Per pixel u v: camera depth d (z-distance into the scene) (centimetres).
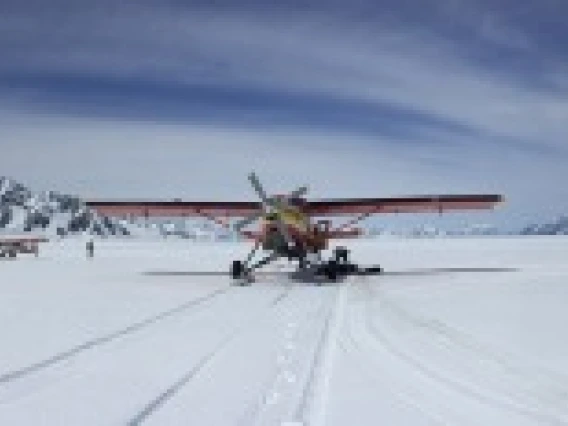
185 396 618
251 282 2089
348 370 732
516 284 1877
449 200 2431
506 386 663
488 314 1223
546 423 537
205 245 9481
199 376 704
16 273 2522
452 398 614
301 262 2228
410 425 528
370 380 684
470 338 951
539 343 912
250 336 973
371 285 1928
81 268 2906
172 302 1470
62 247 6938
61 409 574
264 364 766
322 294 1652
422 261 3366
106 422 535
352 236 2398
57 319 1178
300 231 2116
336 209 2497
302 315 1225
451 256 3941
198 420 539
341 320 1149
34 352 849
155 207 2514
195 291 1758
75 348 877
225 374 714
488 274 2306
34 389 649
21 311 1296
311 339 941
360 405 587
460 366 758
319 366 754
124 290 1786
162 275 2430
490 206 2466
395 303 1423
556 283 1895
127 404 590
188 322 1136
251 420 539
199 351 852
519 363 779
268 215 2109
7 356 822
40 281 2103
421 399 609
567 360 796
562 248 5425
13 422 538
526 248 5484
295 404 589
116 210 2581
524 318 1166
